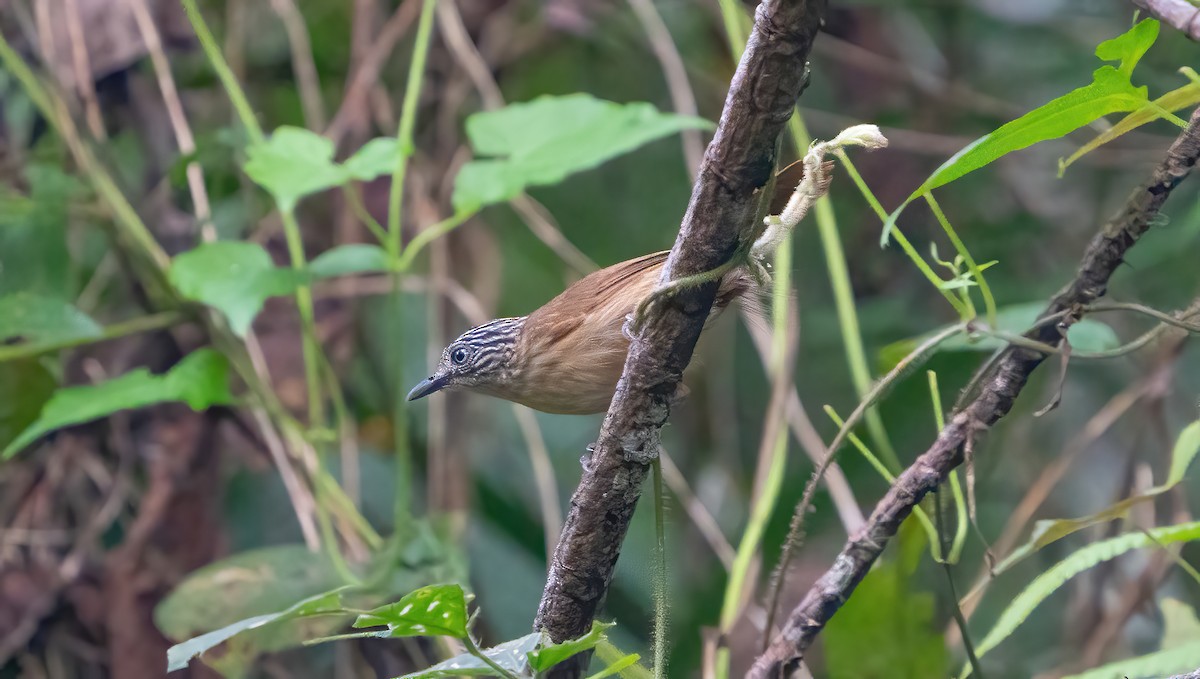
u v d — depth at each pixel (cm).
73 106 923
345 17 1141
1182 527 544
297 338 1008
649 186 1256
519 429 1244
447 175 1032
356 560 845
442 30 1055
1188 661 568
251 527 1059
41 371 920
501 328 810
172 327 911
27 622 893
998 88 1215
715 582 1073
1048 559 1068
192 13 769
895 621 620
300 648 945
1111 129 486
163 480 919
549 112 799
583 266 977
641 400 486
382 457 1096
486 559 1099
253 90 1106
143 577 905
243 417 923
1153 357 927
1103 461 1083
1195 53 1059
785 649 551
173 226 980
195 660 883
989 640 561
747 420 1220
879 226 1150
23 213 889
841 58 1159
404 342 1133
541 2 1129
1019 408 1086
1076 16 1173
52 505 930
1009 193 1163
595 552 509
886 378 550
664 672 501
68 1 926
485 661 425
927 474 536
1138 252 1025
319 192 1036
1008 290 1115
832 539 1053
